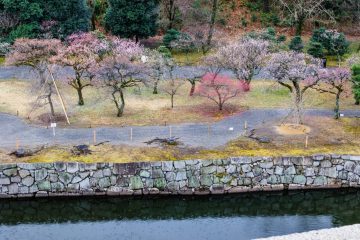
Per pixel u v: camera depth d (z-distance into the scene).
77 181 24.86
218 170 25.42
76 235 22.62
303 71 29.02
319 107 32.62
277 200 25.89
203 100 33.81
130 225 23.75
